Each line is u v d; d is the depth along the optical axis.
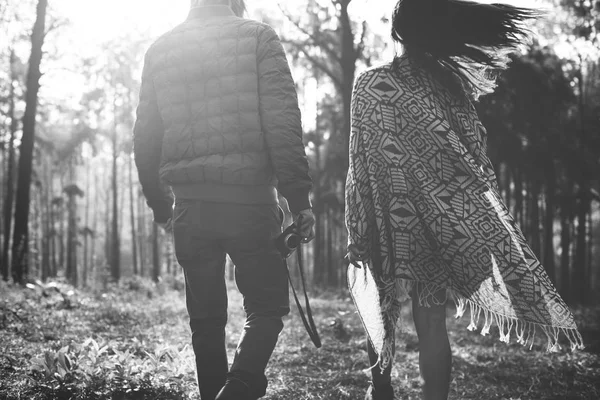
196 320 2.76
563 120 24.09
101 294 12.75
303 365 5.43
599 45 21.09
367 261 2.83
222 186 2.65
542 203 32.28
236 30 2.71
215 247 2.73
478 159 2.91
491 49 2.84
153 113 2.91
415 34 2.85
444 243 2.72
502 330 2.71
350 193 2.84
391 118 2.79
